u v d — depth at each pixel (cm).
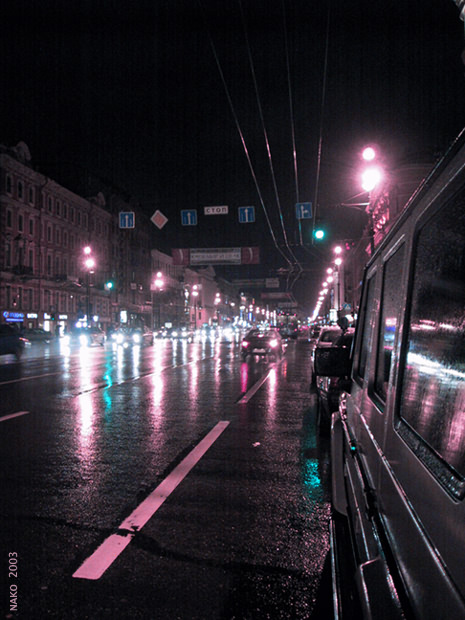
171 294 10175
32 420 894
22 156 5028
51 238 5622
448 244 132
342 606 185
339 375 364
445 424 124
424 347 150
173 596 313
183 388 1391
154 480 559
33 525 427
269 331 2652
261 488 537
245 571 348
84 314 6419
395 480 158
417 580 121
